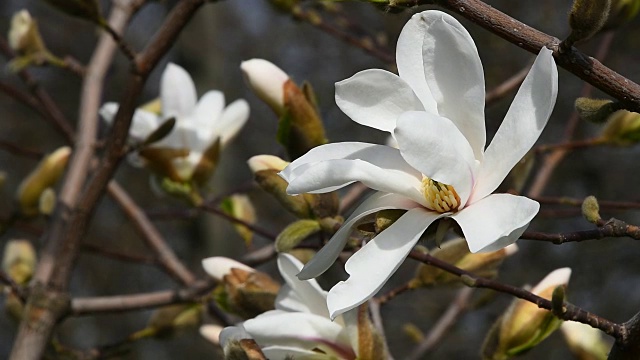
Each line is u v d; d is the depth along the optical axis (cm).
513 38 87
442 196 86
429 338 131
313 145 100
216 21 217
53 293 112
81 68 137
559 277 99
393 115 87
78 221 113
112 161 111
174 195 115
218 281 101
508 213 84
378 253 85
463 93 86
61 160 127
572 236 88
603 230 88
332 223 96
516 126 85
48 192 119
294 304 95
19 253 127
